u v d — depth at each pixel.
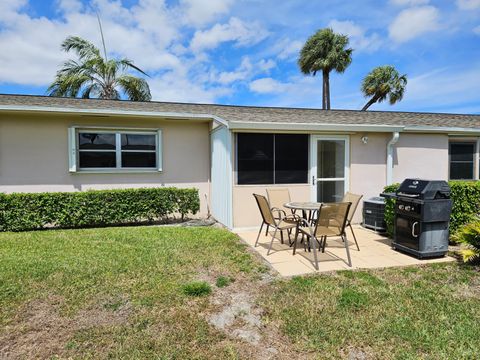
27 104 7.18
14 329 2.80
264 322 2.96
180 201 7.76
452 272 4.18
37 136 7.38
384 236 6.36
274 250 5.26
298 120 7.55
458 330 2.79
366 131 7.28
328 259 4.79
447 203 4.77
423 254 4.73
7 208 6.55
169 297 3.41
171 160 8.36
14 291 3.47
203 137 8.59
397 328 2.82
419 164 8.33
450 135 8.66
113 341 2.65
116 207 7.23
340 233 4.57
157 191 7.54
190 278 3.95
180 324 2.90
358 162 7.58
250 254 5.01
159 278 3.91
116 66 16.09
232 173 6.76
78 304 3.24
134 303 3.27
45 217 6.77
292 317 3.02
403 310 3.14
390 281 3.90
